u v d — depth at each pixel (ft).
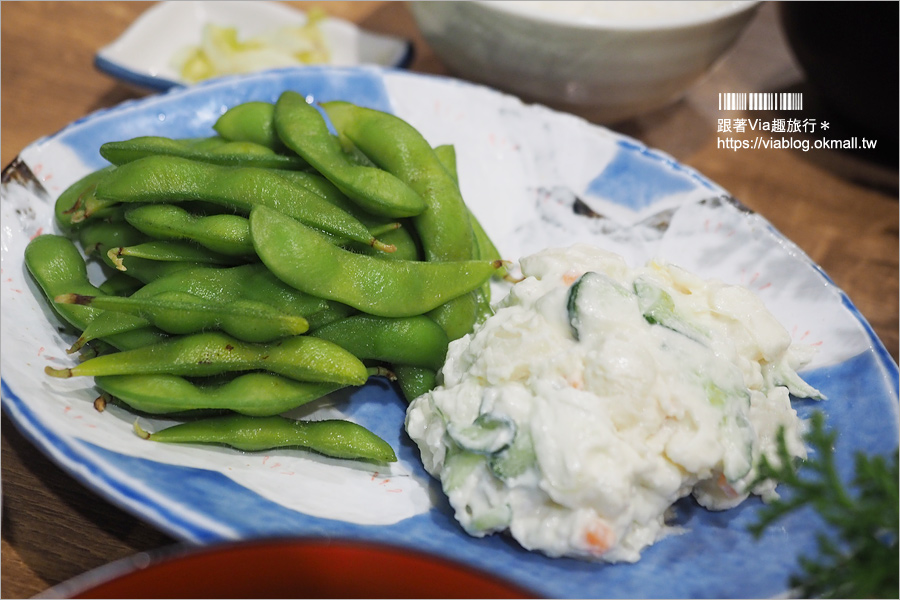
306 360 0.79
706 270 0.98
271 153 0.91
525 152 1.05
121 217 0.85
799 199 1.17
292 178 0.87
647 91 1.13
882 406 0.84
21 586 0.74
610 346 0.77
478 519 0.75
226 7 1.27
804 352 0.89
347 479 0.81
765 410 0.81
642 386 0.76
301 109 0.92
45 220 0.89
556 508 0.75
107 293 0.85
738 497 0.79
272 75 1.03
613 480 0.73
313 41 1.23
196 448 0.78
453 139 1.05
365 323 0.83
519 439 0.75
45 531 0.76
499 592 0.64
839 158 1.23
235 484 0.74
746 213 0.98
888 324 1.04
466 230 0.90
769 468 0.73
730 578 0.74
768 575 0.74
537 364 0.78
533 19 1.05
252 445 0.79
